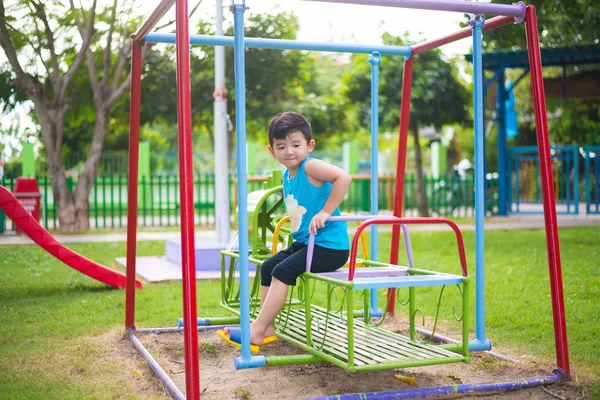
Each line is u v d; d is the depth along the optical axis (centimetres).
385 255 910
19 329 480
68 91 1407
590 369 367
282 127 350
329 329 384
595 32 1248
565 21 1246
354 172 2205
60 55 1352
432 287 661
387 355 322
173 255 864
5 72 1292
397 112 1628
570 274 686
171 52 1438
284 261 344
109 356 405
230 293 447
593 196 2039
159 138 2931
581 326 473
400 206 488
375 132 480
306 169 347
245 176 317
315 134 1944
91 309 560
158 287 681
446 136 2909
